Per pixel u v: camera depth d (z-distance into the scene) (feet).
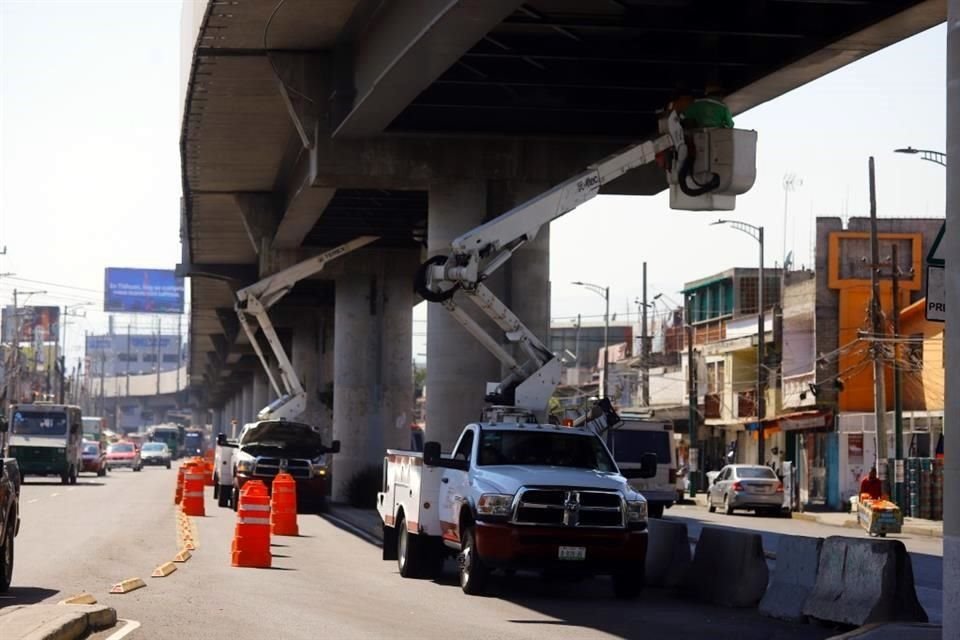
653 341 442.50
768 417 310.65
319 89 148.46
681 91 122.72
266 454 189.16
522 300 150.51
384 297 250.16
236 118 172.24
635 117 153.79
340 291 251.60
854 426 263.29
